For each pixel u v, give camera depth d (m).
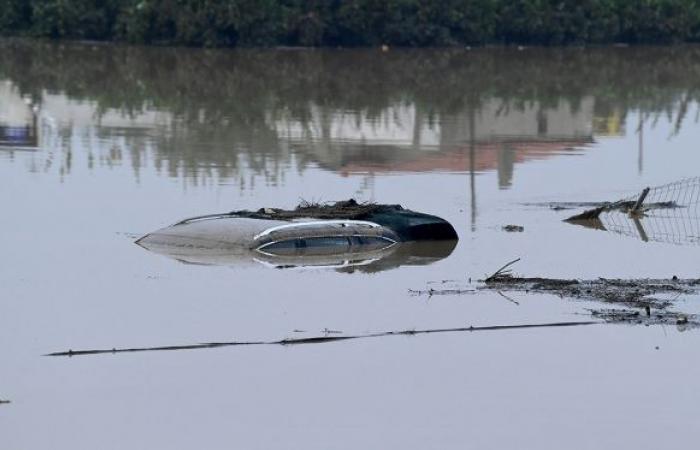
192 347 52.38
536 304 59.12
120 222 75.00
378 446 42.97
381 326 55.56
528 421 45.25
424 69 174.50
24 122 115.50
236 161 97.44
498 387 48.47
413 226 71.44
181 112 125.00
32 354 51.19
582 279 64.19
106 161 95.56
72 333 53.72
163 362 50.56
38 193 83.25
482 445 43.12
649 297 60.72
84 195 82.88
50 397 46.78
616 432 44.31
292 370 49.94
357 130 115.88
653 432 44.34
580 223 78.75
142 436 43.56
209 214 76.81
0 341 52.56
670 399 47.34
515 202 85.25
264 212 73.38
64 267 64.19
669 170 99.38
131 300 58.56
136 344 52.53
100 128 112.88
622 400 47.25
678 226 78.19
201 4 192.50
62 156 97.44
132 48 189.12
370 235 69.88
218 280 62.22
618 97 151.75
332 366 50.53
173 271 63.59
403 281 62.97
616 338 54.31
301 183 89.50
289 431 44.09
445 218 79.44
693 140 116.19
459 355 52.00
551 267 66.88
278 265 65.25
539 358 51.66
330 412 45.84
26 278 61.91
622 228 77.44
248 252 67.06
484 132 118.12
